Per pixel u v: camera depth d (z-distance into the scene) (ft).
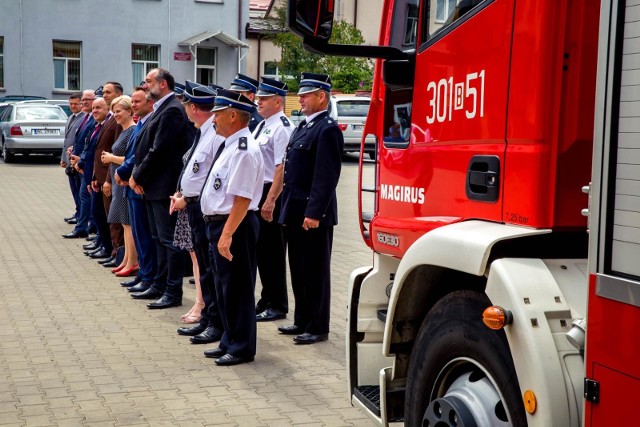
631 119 7.80
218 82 118.01
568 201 9.51
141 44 113.70
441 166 11.29
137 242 26.84
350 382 13.67
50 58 110.22
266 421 15.87
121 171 26.68
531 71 9.51
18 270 30.53
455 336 10.19
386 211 12.98
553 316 8.86
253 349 19.60
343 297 26.89
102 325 22.95
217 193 18.88
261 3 161.27
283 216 21.15
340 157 20.49
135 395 17.28
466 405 9.85
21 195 53.88
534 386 8.67
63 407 16.51
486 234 9.64
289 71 100.17
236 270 19.24
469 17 10.67
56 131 74.59
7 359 19.70
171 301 25.08
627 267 7.83
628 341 7.74
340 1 117.29
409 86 12.11
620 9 7.89
